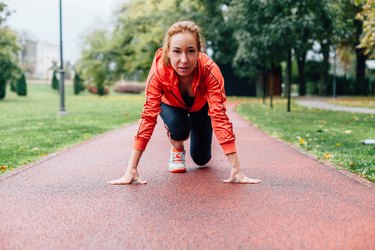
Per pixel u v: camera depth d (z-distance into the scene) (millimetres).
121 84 58250
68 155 6219
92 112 17172
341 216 3160
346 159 5438
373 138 7734
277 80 38031
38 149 6754
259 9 17391
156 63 4293
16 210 3381
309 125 10633
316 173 4762
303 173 4766
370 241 2656
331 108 18438
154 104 4219
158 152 6453
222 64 37844
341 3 25797
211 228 2906
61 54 15812
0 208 3439
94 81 40469
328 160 5480
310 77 41531
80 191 3988
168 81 4176
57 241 2691
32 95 42156
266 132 9180
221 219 3100
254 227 2920
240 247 2564
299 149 6551
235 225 2963
